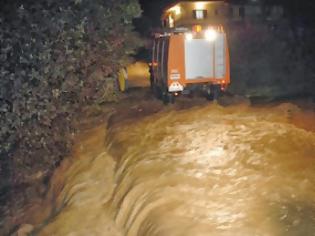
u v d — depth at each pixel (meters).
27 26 7.96
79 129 10.62
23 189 9.45
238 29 25.16
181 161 7.83
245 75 17.72
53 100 8.66
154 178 7.16
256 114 11.02
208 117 11.02
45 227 7.25
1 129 8.05
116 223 6.73
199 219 5.60
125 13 10.98
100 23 9.80
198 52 12.72
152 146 8.85
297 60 17.83
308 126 9.62
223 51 12.84
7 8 7.96
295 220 5.30
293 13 22.61
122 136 9.77
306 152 7.69
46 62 8.09
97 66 10.05
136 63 29.20
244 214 5.59
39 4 8.18
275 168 7.04
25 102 8.07
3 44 7.80
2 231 8.25
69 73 8.81
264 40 20.92
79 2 8.65
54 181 9.21
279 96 13.77
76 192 7.91
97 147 9.82
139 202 6.63
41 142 8.99
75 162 9.30
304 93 13.98
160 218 5.82
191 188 6.59
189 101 13.49
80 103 9.87
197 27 12.70
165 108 12.64
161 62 13.52
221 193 6.31
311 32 19.47
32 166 9.62
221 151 8.18
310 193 6.04
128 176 7.62
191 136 9.34
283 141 8.40
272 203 5.82
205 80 12.88
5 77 7.82
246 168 7.19
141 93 15.88
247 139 8.76
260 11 32.38
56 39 8.23
